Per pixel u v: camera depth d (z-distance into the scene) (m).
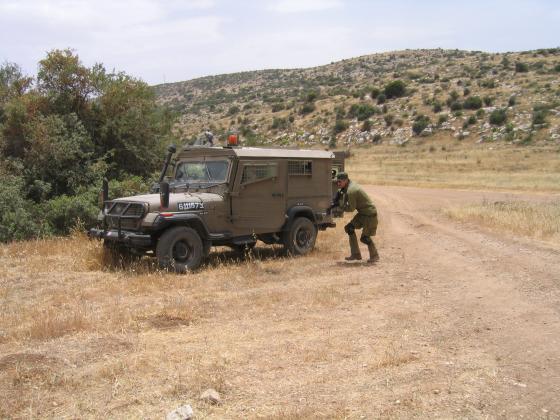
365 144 75.88
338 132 82.25
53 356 5.00
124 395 4.26
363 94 96.00
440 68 116.06
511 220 14.30
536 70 94.88
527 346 5.30
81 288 7.85
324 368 4.84
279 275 8.79
